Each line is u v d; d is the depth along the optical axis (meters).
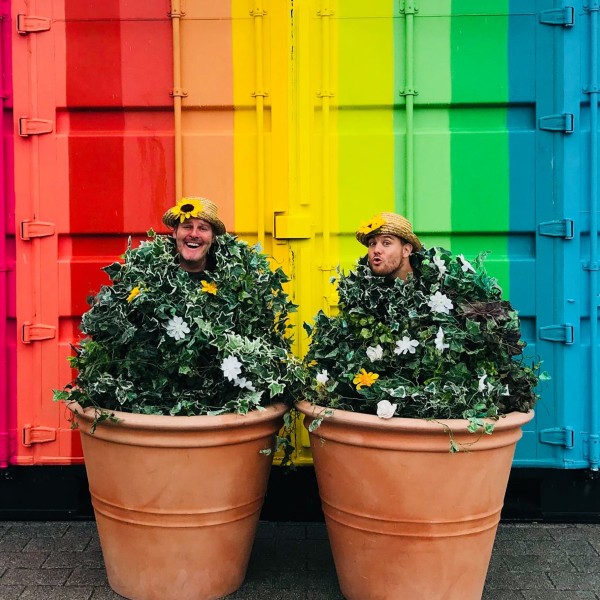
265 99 2.97
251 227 3.01
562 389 2.96
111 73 3.00
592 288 2.93
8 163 3.03
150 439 2.22
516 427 2.27
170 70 3.00
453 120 3.01
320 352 2.42
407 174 2.95
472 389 2.22
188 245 2.42
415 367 2.26
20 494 3.12
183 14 2.97
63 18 3.00
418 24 2.95
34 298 3.03
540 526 3.06
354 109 2.99
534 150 2.96
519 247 3.02
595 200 2.93
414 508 2.18
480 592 2.36
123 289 2.38
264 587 2.51
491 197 2.97
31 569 2.65
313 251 3.00
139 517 2.31
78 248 3.07
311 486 3.10
